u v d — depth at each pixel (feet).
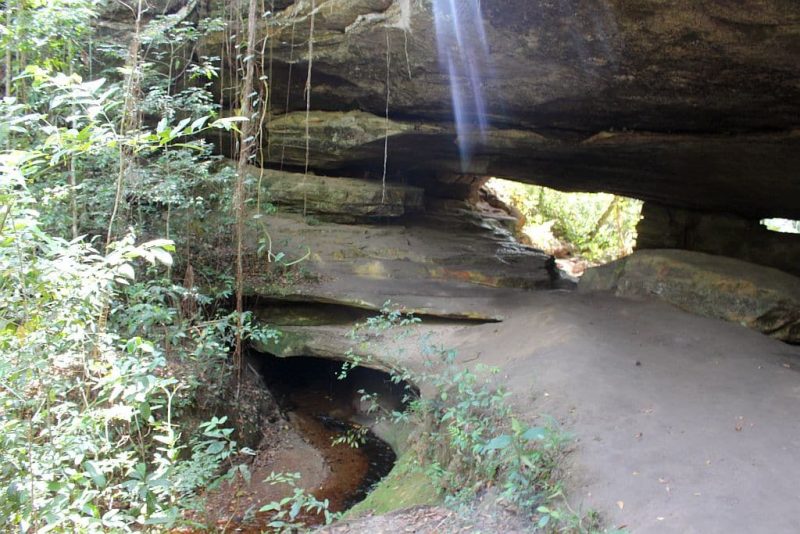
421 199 41.98
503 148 35.17
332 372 35.01
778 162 28.58
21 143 21.72
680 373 19.39
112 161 25.03
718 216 41.37
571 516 12.89
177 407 23.72
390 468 25.46
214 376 26.91
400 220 42.83
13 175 10.50
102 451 14.26
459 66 27.14
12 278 11.59
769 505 12.25
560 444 15.55
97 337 14.79
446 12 23.89
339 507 22.25
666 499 12.94
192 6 35.45
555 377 19.36
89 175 27.09
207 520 20.58
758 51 20.17
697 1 18.83
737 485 13.03
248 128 29.53
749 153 28.37
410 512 16.49
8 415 12.46
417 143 36.14
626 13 20.36
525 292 30.89
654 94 25.03
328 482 24.47
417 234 40.16
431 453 19.94
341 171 41.27
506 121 31.78
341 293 30.42
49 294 11.80
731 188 35.22
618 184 40.42
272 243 34.94
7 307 11.93
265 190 35.45
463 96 29.68
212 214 33.45
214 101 38.91
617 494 13.43
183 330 24.97
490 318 27.96
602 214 76.74
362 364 27.07
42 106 24.89
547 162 38.06
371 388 31.94
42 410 13.34
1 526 10.72
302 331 30.37
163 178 27.76
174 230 31.22
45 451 11.82
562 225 75.97
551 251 71.10
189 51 36.32
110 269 11.99
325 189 38.27
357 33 28.48
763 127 26.18
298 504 14.97
